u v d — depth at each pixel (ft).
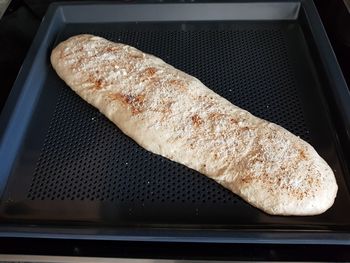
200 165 1.13
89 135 1.26
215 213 1.06
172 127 1.18
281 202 1.03
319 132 1.21
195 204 1.09
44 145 1.25
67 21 1.62
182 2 1.54
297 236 0.94
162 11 1.57
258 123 1.18
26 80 1.33
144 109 1.23
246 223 1.04
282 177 1.05
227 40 1.51
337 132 1.20
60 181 1.16
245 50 1.47
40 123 1.31
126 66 1.36
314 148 1.17
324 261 0.96
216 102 1.24
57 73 1.42
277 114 1.27
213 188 1.11
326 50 1.33
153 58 1.40
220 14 1.57
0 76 1.47
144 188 1.13
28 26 1.65
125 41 1.54
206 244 1.01
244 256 0.98
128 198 1.11
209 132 1.16
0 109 1.36
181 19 1.59
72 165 1.19
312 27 1.42
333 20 1.56
